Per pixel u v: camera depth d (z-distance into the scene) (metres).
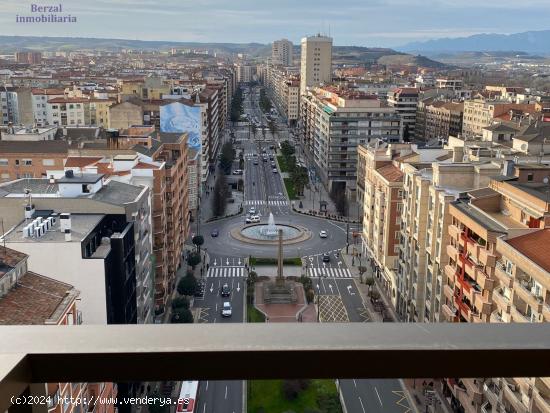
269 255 134.50
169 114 178.38
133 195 78.50
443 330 6.29
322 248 140.25
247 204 180.50
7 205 71.56
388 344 5.90
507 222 65.88
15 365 5.51
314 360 5.82
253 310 102.94
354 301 108.69
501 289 61.59
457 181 84.25
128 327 6.25
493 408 58.62
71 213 71.69
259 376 5.98
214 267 125.38
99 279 60.69
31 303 46.22
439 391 75.62
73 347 5.84
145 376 5.91
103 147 122.94
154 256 91.00
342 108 194.38
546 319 49.78
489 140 152.50
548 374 6.08
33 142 127.00
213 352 5.80
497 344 5.98
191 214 160.75
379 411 71.50
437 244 81.62
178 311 92.25
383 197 112.88
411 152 123.44
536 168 70.62
